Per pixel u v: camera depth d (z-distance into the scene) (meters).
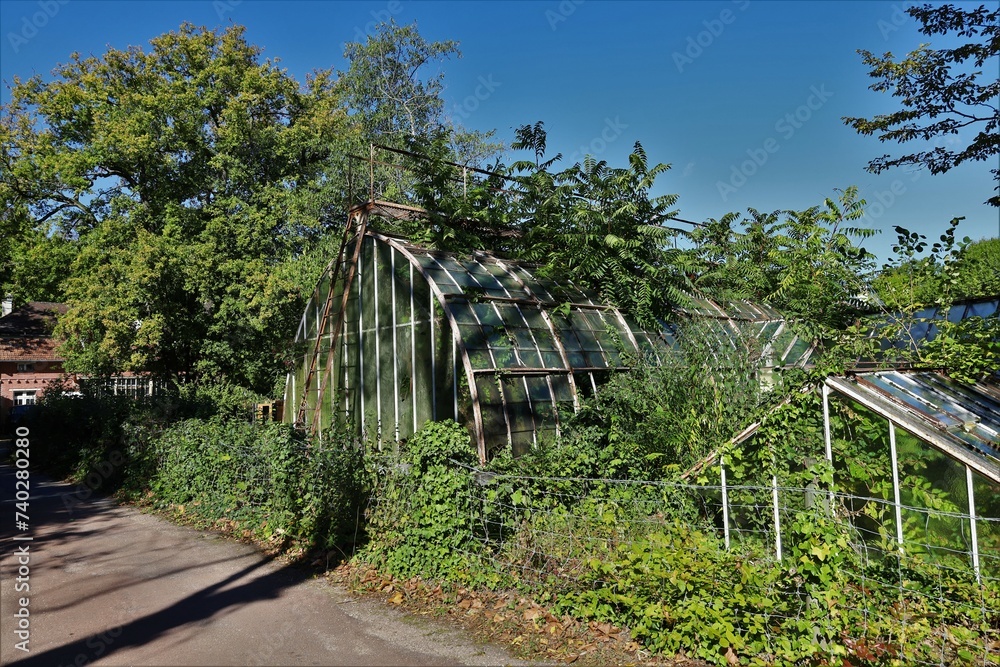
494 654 5.71
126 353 23.94
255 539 9.72
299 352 16.05
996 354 9.31
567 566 6.77
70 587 7.68
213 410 19.36
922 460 6.39
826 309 13.32
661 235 14.97
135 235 27.31
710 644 5.42
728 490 7.36
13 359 34.53
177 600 7.20
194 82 28.50
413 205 15.52
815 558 5.29
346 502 8.68
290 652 5.80
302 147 29.81
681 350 10.24
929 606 5.38
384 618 6.58
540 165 16.61
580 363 12.74
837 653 4.96
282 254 26.06
